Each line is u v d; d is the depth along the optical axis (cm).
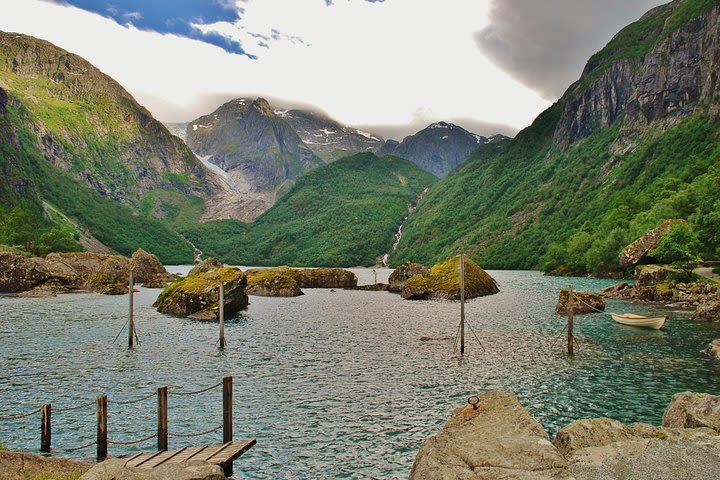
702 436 1494
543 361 3397
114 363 3419
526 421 1573
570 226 19562
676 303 6506
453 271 8188
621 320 4984
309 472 1781
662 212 11488
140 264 12456
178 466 1487
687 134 18788
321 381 2936
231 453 1759
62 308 6644
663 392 2648
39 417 2333
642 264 10225
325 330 4822
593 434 1513
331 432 2141
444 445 1424
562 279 12231
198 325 5175
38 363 3416
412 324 5175
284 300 7938
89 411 2419
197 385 2867
